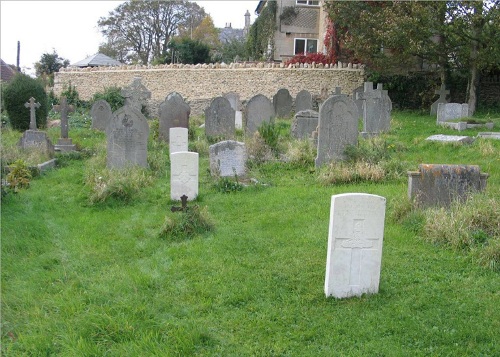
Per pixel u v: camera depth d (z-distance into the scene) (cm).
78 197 1036
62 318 538
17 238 776
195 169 1015
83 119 2361
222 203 993
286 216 887
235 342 493
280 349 478
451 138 1469
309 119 1588
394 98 2777
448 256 685
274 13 3591
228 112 1734
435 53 2383
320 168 1234
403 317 529
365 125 1664
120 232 827
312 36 3597
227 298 577
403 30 2297
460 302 560
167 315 544
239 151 1202
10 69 4269
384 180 1111
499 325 508
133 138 1239
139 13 5384
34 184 1156
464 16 2173
